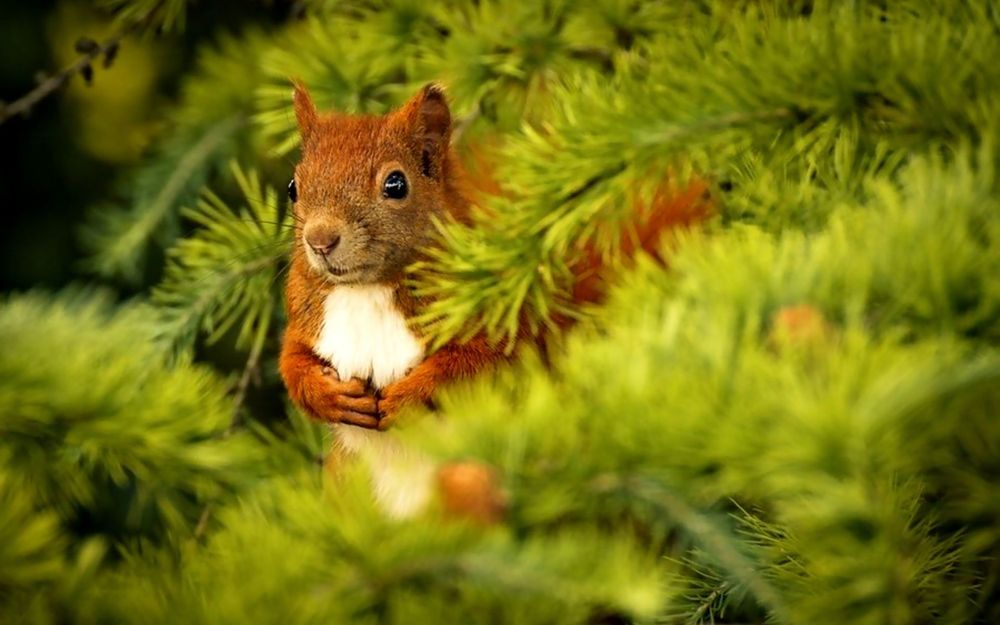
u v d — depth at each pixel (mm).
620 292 1113
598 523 1117
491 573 1058
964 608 1090
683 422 1051
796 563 1094
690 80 1149
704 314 1079
